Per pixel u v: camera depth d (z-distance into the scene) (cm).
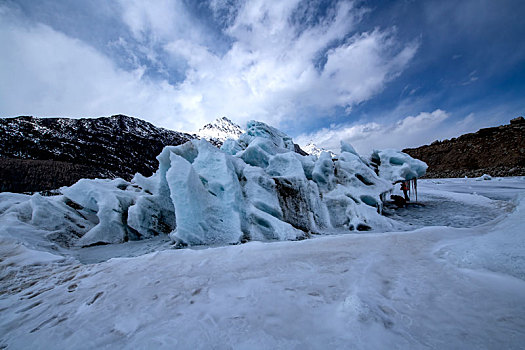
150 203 971
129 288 384
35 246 682
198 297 334
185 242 768
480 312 255
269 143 1522
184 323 272
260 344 226
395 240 551
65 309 335
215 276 407
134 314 302
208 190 913
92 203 1038
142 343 241
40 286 426
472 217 1059
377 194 1169
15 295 392
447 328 232
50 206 941
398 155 1650
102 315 308
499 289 295
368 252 485
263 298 317
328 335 232
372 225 964
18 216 883
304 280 367
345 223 1062
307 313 274
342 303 286
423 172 1591
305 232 906
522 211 555
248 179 1017
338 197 1140
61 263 563
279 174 1185
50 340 263
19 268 512
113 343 247
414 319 249
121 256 718
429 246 491
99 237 871
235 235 808
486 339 213
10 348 256
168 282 395
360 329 235
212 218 833
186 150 1139
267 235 848
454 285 318
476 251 391
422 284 327
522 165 3406
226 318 275
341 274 381
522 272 316
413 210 1318
